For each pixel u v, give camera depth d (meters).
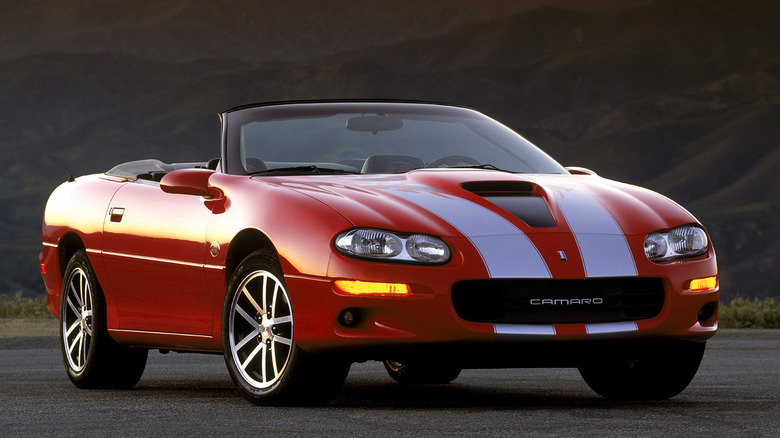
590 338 8.97
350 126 11.97
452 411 9.16
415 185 10.11
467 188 9.95
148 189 11.94
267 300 9.84
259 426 8.15
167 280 11.15
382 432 7.69
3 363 17.05
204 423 8.40
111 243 12.05
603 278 9.09
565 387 12.67
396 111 12.45
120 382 12.64
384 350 8.97
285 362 9.55
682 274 9.45
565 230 9.34
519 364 9.18
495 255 8.98
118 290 12.05
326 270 9.09
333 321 9.05
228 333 10.12
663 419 8.44
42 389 12.50
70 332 13.07
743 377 13.47
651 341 9.33
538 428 7.86
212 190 10.75
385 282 8.86
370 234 9.06
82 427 8.25
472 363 9.07
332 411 9.21
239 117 12.02
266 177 10.68
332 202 9.54
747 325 31.27
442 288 8.84
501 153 11.82
